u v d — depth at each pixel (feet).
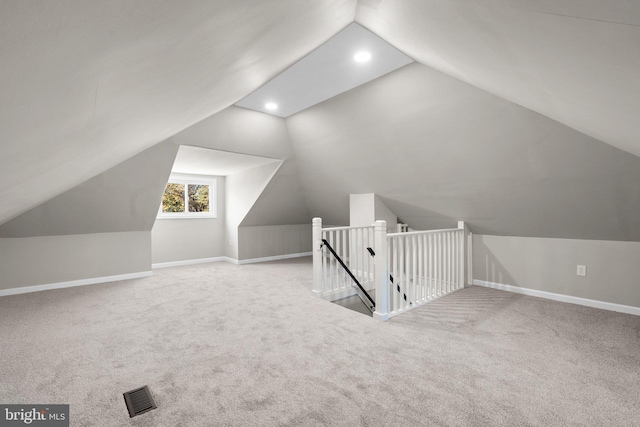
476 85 7.76
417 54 7.16
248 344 8.00
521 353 7.48
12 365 6.98
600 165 8.50
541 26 2.84
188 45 3.08
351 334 8.62
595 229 10.64
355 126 12.35
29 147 3.23
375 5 5.08
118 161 9.71
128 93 3.44
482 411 5.35
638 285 10.21
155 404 5.58
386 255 9.83
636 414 5.30
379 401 5.64
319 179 17.21
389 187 14.44
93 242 14.87
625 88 3.34
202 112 8.41
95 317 10.09
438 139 10.70
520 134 8.96
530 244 12.60
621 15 2.04
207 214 21.29
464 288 13.75
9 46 1.51
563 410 5.39
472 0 3.00
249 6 3.02
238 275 16.65
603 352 7.55
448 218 14.28
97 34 1.87
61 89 2.32
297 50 6.61
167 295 12.69
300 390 5.98
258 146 14.98
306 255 23.62
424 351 7.58
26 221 12.78
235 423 5.10
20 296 12.65
